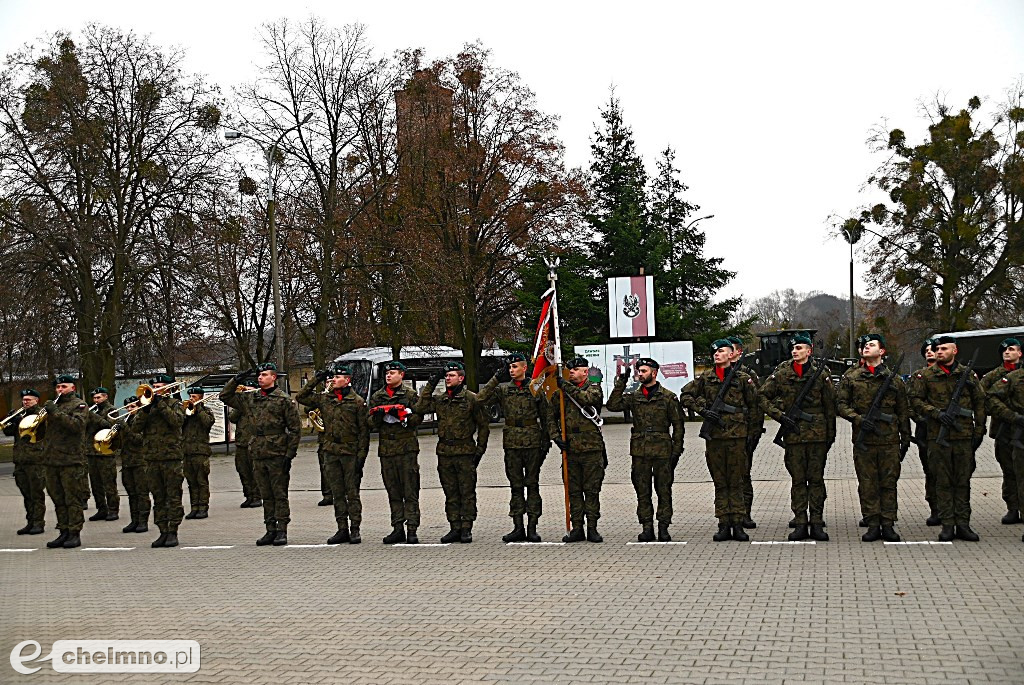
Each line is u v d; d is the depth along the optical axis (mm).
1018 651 7082
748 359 46969
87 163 33188
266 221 39375
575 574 10539
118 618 9359
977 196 49188
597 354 36188
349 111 38062
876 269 50500
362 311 40594
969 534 11609
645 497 12453
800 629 7891
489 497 18172
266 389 13766
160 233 34719
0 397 38125
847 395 11969
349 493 13469
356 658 7629
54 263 33375
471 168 39625
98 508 17516
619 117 47688
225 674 7352
